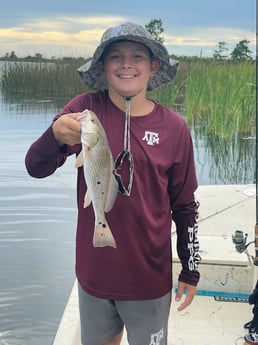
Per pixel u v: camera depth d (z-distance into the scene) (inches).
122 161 40.2
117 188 39.6
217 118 234.4
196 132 253.8
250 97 236.7
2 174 174.1
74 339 58.5
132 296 41.5
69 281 94.0
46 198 146.2
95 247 41.2
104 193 38.6
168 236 42.9
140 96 41.5
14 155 210.1
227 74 251.6
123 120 41.1
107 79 42.3
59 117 39.0
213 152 215.6
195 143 231.1
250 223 95.5
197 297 68.2
